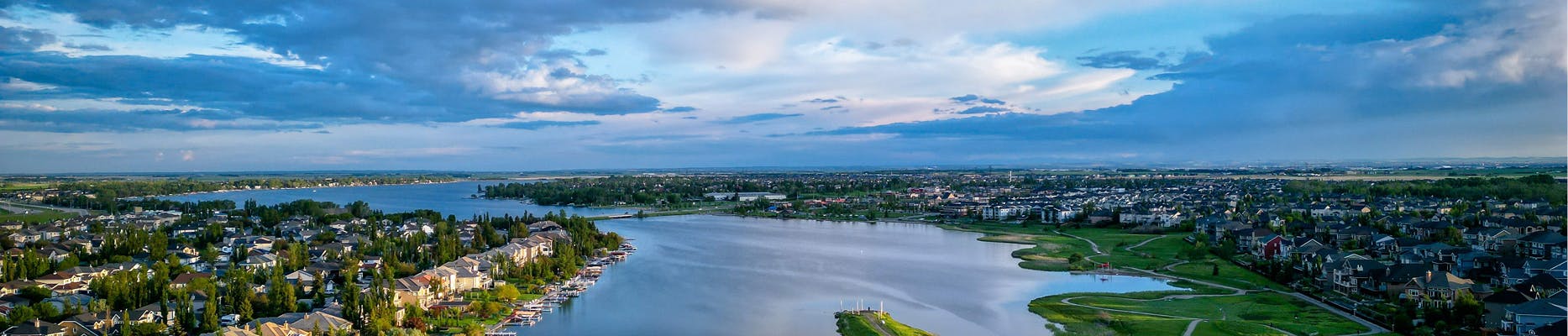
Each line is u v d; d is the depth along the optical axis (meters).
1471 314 198.88
